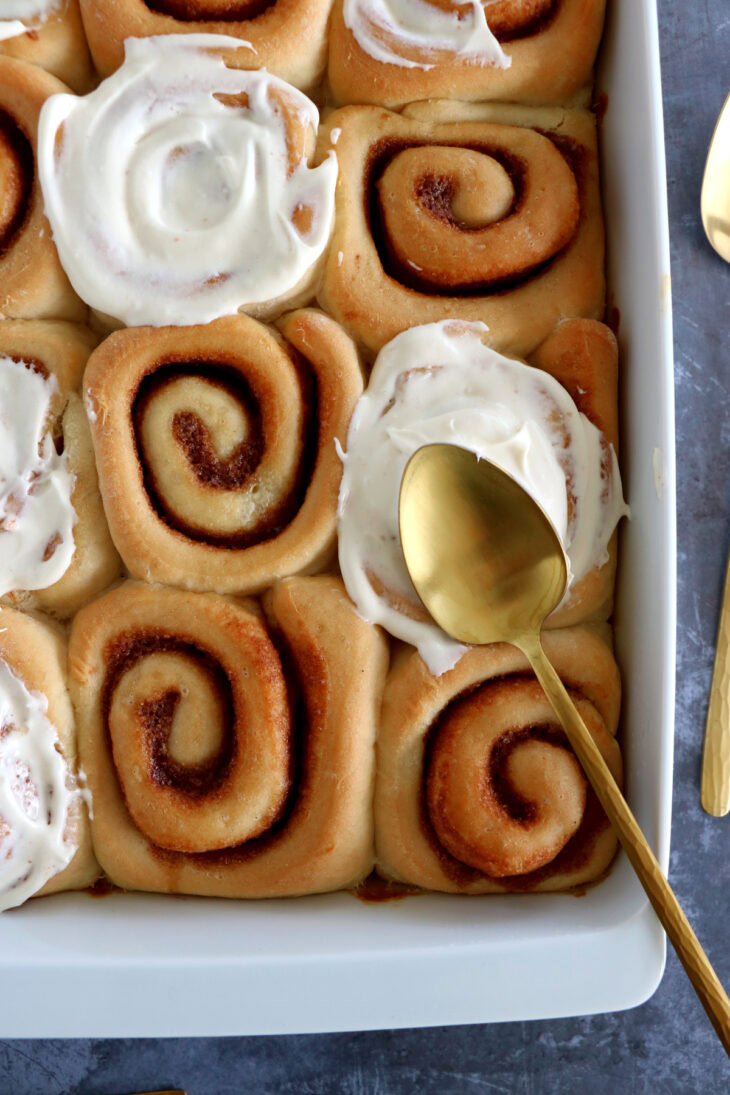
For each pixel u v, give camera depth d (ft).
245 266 1.94
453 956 1.88
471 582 1.94
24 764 1.92
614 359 1.98
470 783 1.91
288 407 1.94
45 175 1.93
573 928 1.89
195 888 1.93
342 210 1.97
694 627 2.24
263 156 1.94
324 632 1.92
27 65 1.96
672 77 2.29
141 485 1.94
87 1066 2.14
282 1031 1.87
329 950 1.88
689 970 1.84
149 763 1.92
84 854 1.95
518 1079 2.16
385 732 1.93
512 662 1.93
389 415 1.94
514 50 2.00
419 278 1.98
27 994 1.87
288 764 1.91
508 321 1.98
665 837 1.88
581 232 2.01
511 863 1.90
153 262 1.94
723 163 2.26
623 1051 2.17
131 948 1.89
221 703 1.93
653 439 1.92
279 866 1.92
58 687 1.94
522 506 1.92
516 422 1.94
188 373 1.95
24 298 1.95
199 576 1.93
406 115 2.01
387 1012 1.88
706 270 2.28
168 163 1.95
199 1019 1.87
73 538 1.93
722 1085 2.17
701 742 2.23
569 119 2.04
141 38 1.96
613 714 1.96
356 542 1.93
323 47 2.00
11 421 1.94
